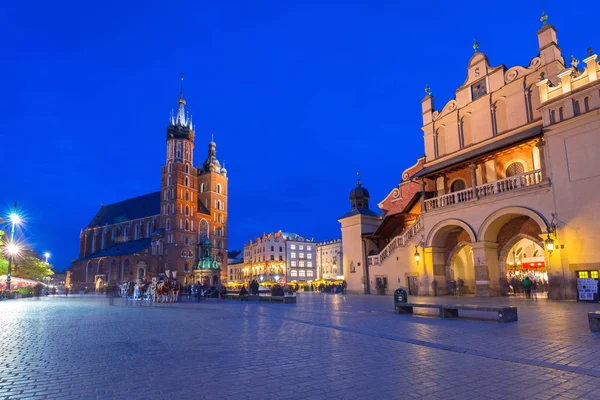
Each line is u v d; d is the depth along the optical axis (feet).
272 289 108.17
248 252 500.33
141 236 390.83
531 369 25.12
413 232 118.11
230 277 530.27
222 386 22.39
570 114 79.87
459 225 100.89
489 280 93.66
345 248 155.02
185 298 146.61
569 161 79.15
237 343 36.60
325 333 42.22
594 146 75.77
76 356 31.27
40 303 120.26
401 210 143.74
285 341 37.37
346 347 33.76
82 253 444.55
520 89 105.60
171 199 353.72
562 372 24.25
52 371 26.30
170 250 343.46
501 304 70.95
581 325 41.91
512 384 22.03
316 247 501.15
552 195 81.25
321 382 23.03
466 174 114.21
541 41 102.47
